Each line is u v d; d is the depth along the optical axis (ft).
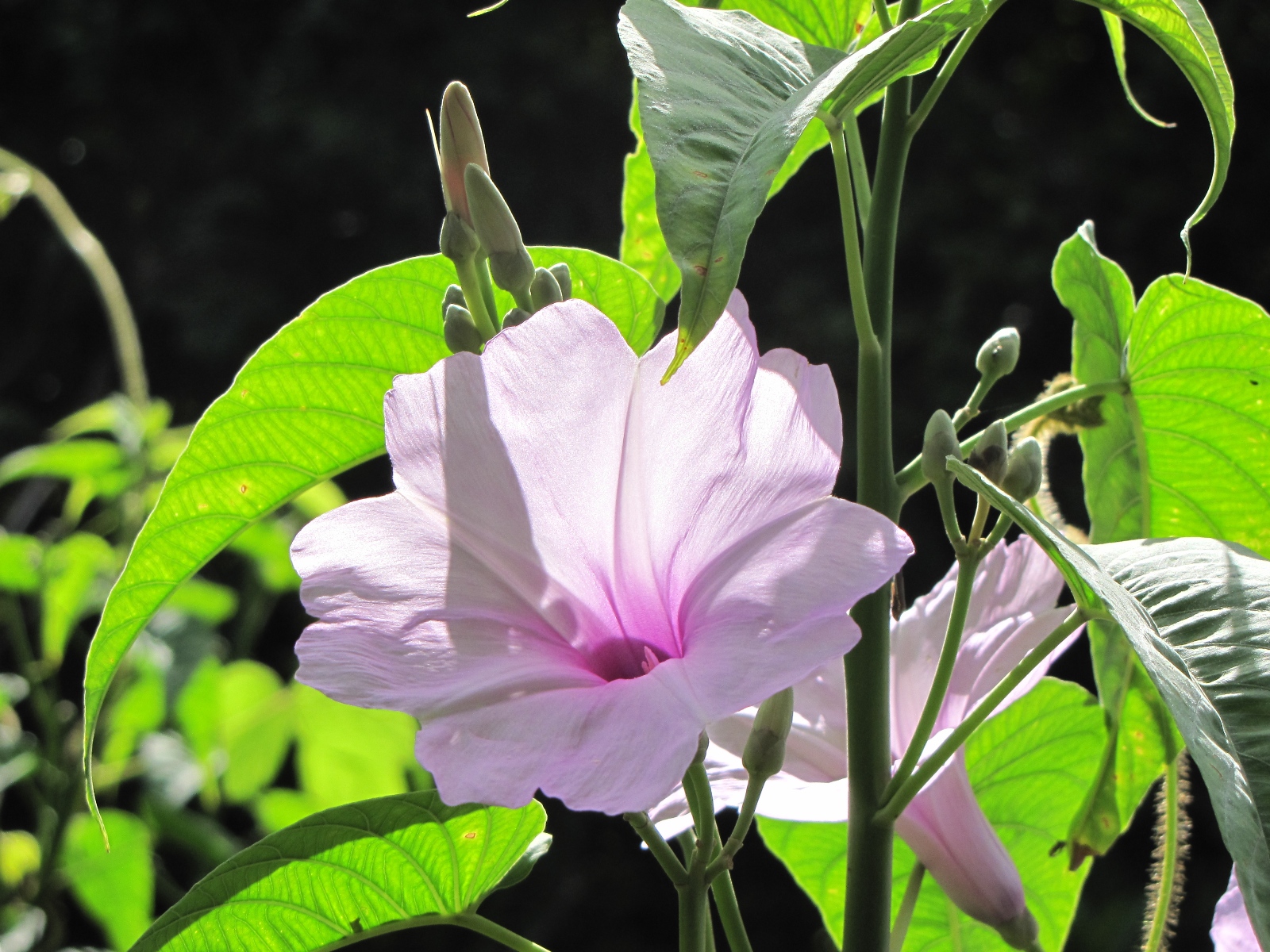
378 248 13.65
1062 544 1.88
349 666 1.90
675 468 1.98
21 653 4.03
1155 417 2.26
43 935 3.96
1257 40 11.02
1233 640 1.87
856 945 2.03
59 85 14.56
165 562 2.22
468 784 1.85
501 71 13.24
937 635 2.16
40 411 13.56
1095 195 11.21
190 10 14.40
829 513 1.91
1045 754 2.34
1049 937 2.36
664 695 1.87
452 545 1.96
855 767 2.05
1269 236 10.94
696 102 1.83
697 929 1.96
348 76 13.56
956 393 10.67
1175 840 2.22
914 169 11.66
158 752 4.78
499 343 1.97
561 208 12.86
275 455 2.22
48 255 13.69
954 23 1.89
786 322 11.27
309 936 2.09
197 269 13.34
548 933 11.08
